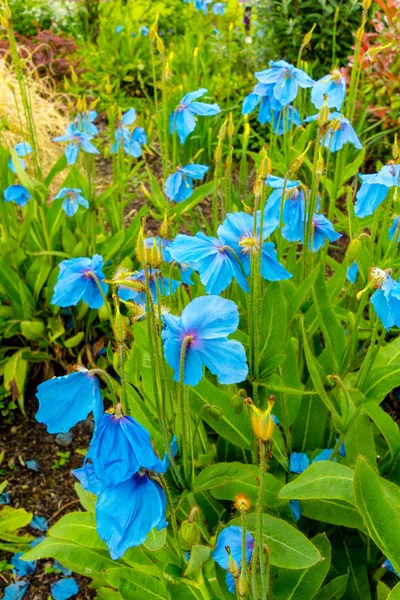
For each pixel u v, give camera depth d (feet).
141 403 2.63
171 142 6.91
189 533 1.94
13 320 4.44
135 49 9.52
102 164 7.61
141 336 2.78
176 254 2.24
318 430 2.91
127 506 1.69
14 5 11.41
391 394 4.30
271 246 2.44
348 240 5.77
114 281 1.91
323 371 2.72
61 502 3.85
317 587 2.29
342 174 3.81
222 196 3.63
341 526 2.85
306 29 7.40
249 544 1.98
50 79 9.61
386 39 6.05
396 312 2.09
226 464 2.43
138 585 2.36
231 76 8.08
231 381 1.88
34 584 3.42
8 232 4.74
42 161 6.63
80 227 4.86
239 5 10.22
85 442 4.28
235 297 3.22
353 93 3.53
